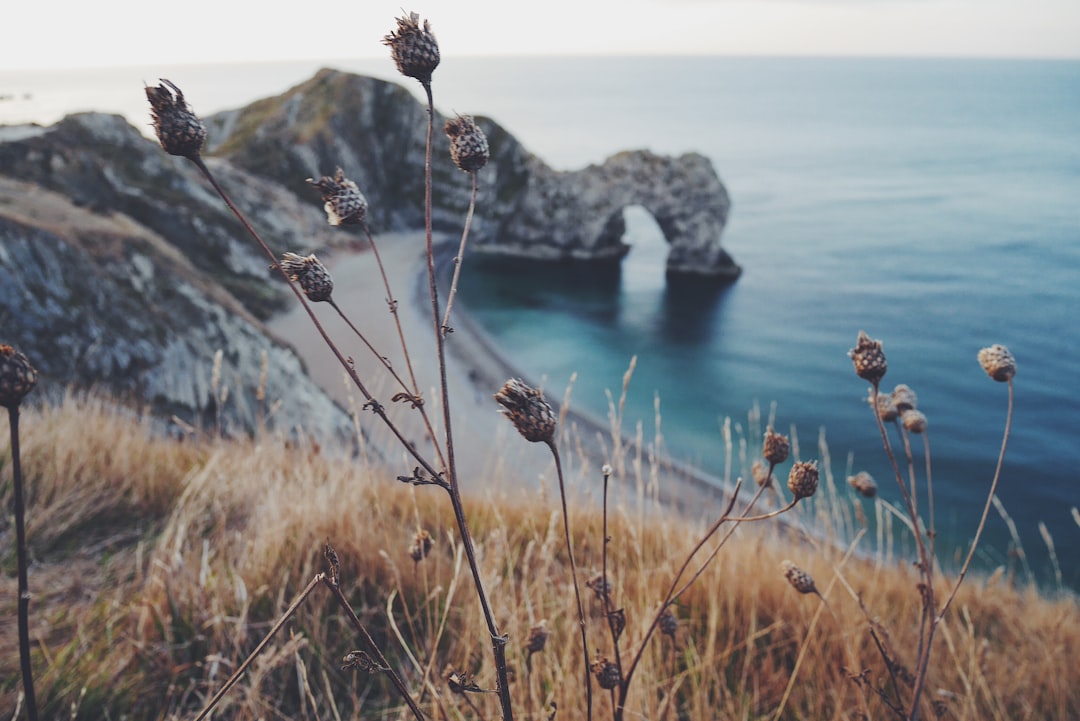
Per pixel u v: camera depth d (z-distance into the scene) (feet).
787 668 9.61
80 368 51.31
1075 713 9.68
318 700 7.98
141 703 7.66
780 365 179.11
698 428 137.80
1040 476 118.32
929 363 176.24
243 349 71.05
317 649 8.60
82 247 65.16
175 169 175.11
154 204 159.12
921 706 8.10
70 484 12.62
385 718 7.61
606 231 276.41
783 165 552.00
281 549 10.52
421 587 9.75
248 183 226.58
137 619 8.83
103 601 9.52
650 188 258.57
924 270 264.11
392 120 277.44
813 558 12.93
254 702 7.09
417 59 3.82
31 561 10.55
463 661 8.40
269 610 9.23
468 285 239.09
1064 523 101.45
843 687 8.36
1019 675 10.17
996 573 16.12
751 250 297.74
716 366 178.50
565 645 8.34
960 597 15.74
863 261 278.46
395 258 239.09
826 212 373.61
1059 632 12.76
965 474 119.03
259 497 13.80
